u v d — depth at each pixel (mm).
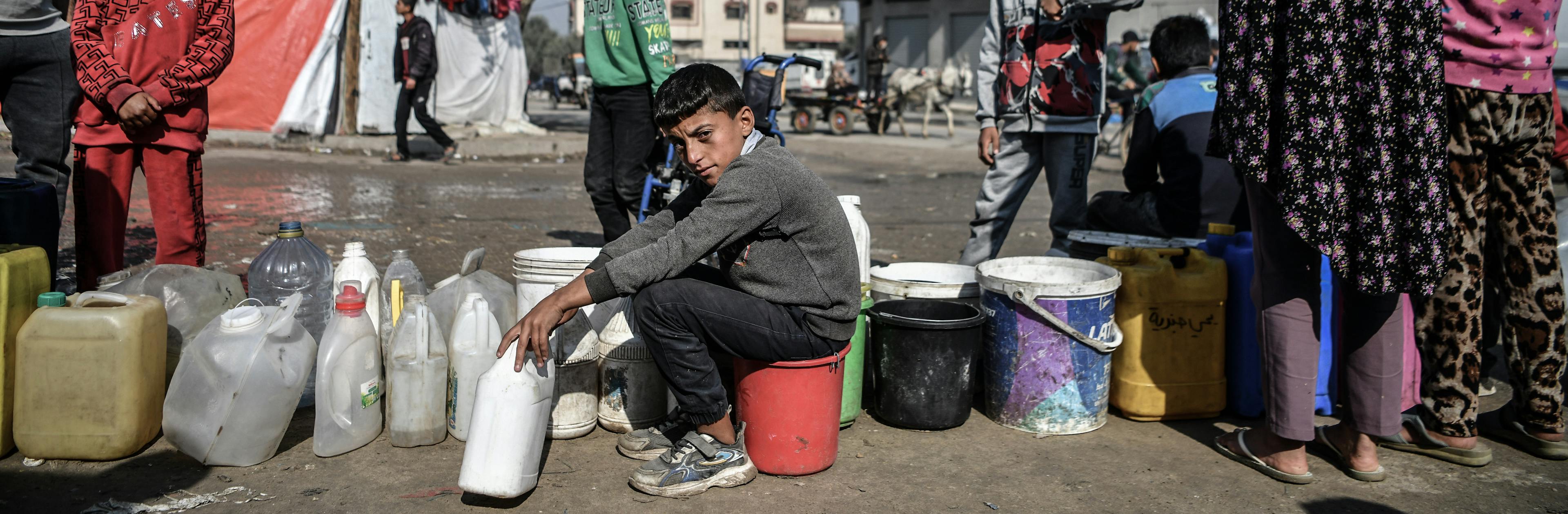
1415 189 2160
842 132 16484
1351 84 2146
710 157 2258
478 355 2541
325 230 5637
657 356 2326
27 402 2326
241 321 2367
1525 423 2648
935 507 2270
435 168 9562
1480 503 2350
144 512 2123
